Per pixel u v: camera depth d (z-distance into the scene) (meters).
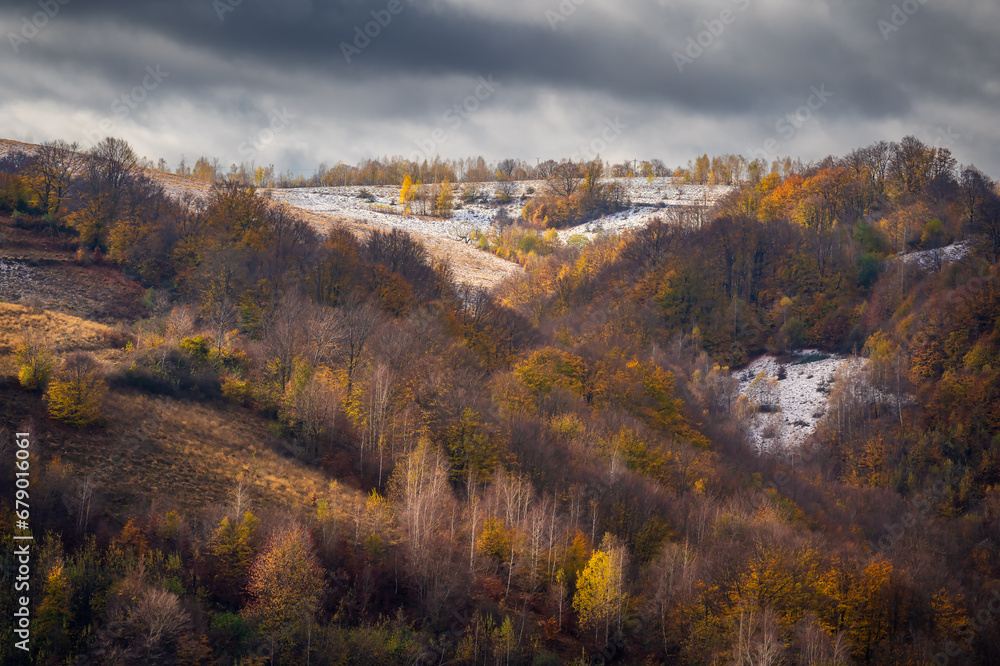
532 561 74.31
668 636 70.88
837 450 137.50
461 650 64.25
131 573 58.53
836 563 80.81
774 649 64.12
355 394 95.19
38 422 75.19
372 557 70.88
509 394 107.44
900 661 73.50
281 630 59.56
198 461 78.69
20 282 127.25
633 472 94.56
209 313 119.38
